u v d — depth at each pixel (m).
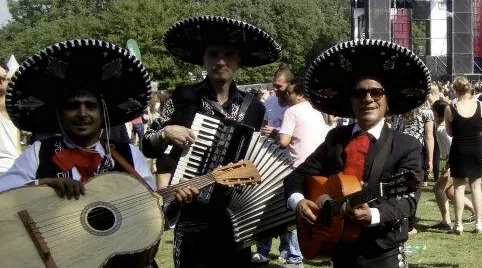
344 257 3.54
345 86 3.82
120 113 3.50
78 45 3.11
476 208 8.28
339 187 3.39
